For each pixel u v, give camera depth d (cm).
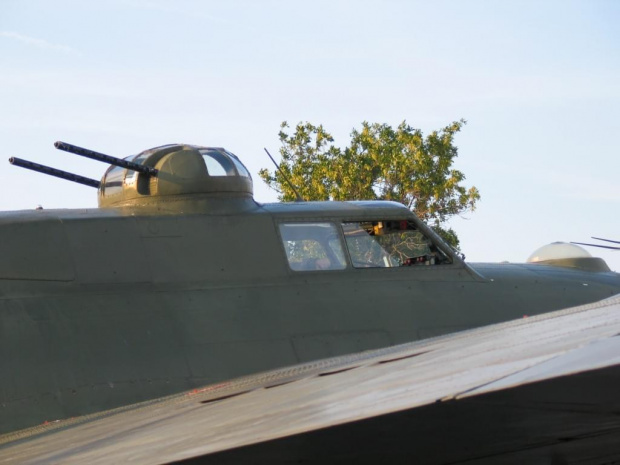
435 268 1296
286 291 1172
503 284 1324
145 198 1202
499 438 299
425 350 464
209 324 1092
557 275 1391
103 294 1062
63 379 982
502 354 338
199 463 330
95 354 1009
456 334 614
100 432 540
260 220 1206
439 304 1251
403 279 1262
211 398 579
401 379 352
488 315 1270
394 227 1297
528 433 292
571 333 346
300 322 1148
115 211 1152
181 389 1038
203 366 1060
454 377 310
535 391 254
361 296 1210
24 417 951
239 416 399
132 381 1015
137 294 1080
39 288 1033
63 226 1081
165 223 1148
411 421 282
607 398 254
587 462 320
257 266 1174
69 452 472
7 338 980
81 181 1299
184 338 1068
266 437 306
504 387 258
